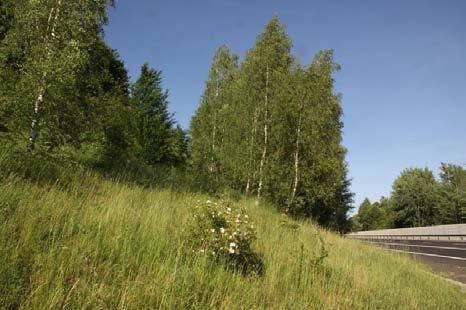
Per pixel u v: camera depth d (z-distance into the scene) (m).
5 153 8.96
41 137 12.25
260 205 19.39
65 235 5.52
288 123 24.64
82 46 12.95
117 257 5.57
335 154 26.75
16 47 12.53
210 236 6.96
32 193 6.85
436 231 46.16
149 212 8.01
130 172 15.34
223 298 5.52
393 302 8.62
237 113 25.41
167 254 6.20
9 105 11.66
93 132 15.01
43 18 12.77
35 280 4.23
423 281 12.53
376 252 16.78
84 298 4.24
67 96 12.89
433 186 94.94
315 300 7.17
